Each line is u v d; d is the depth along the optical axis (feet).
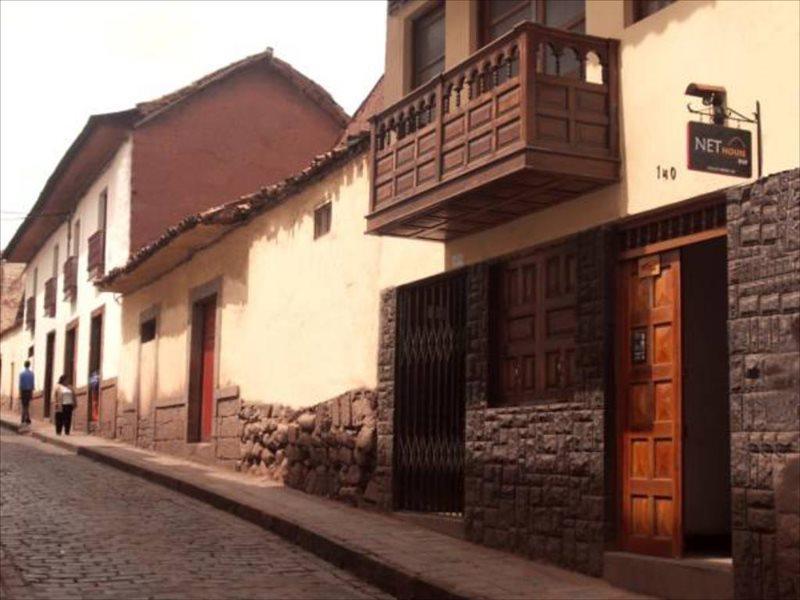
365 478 40.34
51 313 107.04
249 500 41.55
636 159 28.14
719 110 25.08
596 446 28.76
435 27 39.78
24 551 31.94
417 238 35.73
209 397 59.47
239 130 81.87
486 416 33.35
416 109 33.19
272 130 83.05
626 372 28.66
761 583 23.32
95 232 87.35
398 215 33.22
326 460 43.47
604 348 28.78
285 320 49.03
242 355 54.13
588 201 29.81
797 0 23.77
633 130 28.32
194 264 62.23
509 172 27.91
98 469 58.49
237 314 55.21
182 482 48.11
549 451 30.53
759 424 23.68
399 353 38.83
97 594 26.45
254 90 82.94
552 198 30.35
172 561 31.27
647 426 27.86
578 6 31.99
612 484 28.45
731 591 24.21
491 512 32.73
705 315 29.73
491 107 29.30
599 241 29.19
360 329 41.70
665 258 27.66
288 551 34.06
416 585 28.04
